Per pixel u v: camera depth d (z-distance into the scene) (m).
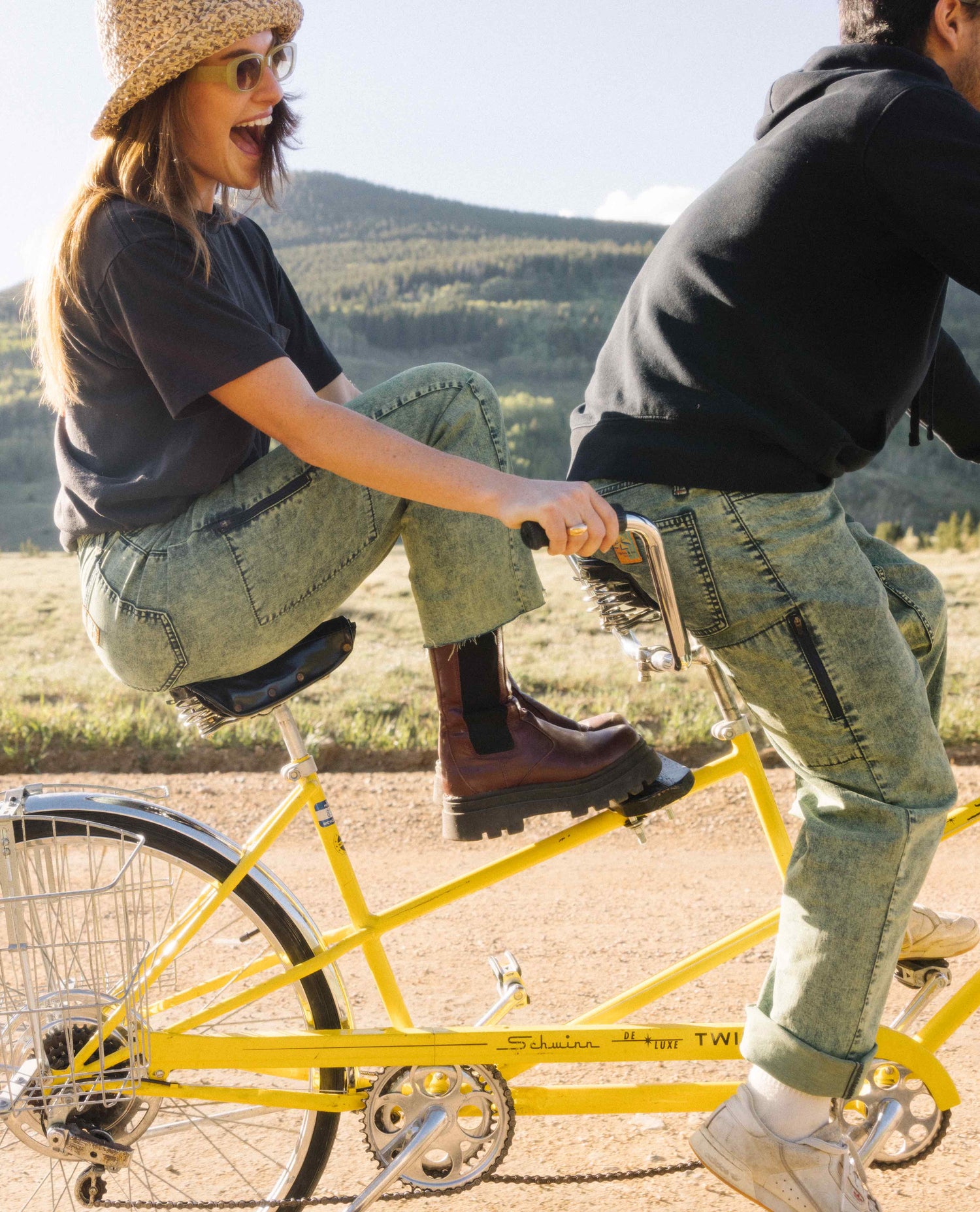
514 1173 2.46
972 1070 2.89
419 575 1.99
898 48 1.80
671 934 3.97
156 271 1.75
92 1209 2.16
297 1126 2.64
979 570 15.31
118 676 1.97
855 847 1.88
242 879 2.06
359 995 3.45
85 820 1.98
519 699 2.06
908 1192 2.35
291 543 1.91
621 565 1.98
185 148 1.86
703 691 7.91
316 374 2.44
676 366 1.86
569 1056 2.06
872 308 1.79
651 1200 2.34
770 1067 1.90
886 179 1.66
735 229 1.80
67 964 1.92
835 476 1.90
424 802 5.68
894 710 1.88
